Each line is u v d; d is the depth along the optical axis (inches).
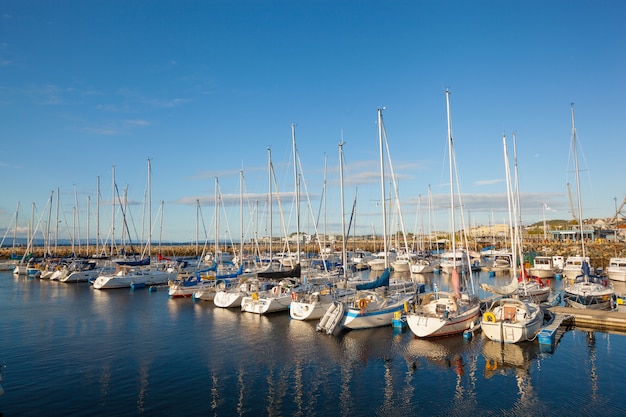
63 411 554.6
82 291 1754.4
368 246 4261.8
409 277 2160.4
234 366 737.0
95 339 919.7
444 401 594.6
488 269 2495.1
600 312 1057.5
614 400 597.6
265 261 2329.0
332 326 940.0
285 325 1042.7
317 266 1893.5
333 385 651.5
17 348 846.5
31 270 2375.7
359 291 1082.7
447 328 894.4
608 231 3710.6
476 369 719.7
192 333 970.7
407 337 916.6
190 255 4217.5
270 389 634.8
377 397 606.9
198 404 580.4
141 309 1291.8
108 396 604.1
